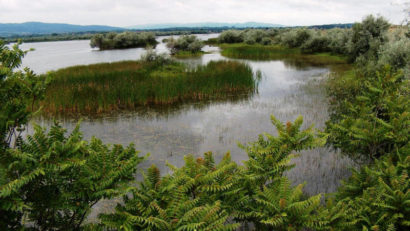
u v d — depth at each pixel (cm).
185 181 408
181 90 1627
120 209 352
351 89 1017
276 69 2627
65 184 333
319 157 788
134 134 1048
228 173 450
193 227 297
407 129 553
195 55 3962
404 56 1255
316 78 2116
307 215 357
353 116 723
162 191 369
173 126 1138
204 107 1438
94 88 1522
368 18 2686
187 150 889
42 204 321
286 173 702
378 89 684
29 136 316
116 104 1440
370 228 373
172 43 4206
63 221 355
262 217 412
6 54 326
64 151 314
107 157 360
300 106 1370
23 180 265
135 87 1556
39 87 357
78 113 1333
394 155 535
